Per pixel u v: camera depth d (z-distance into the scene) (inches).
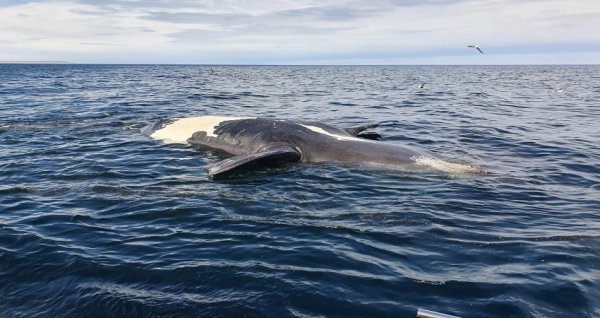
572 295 196.1
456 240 255.1
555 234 264.2
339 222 282.0
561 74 3750.0
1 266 227.9
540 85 1939.0
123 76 2704.2
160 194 338.0
